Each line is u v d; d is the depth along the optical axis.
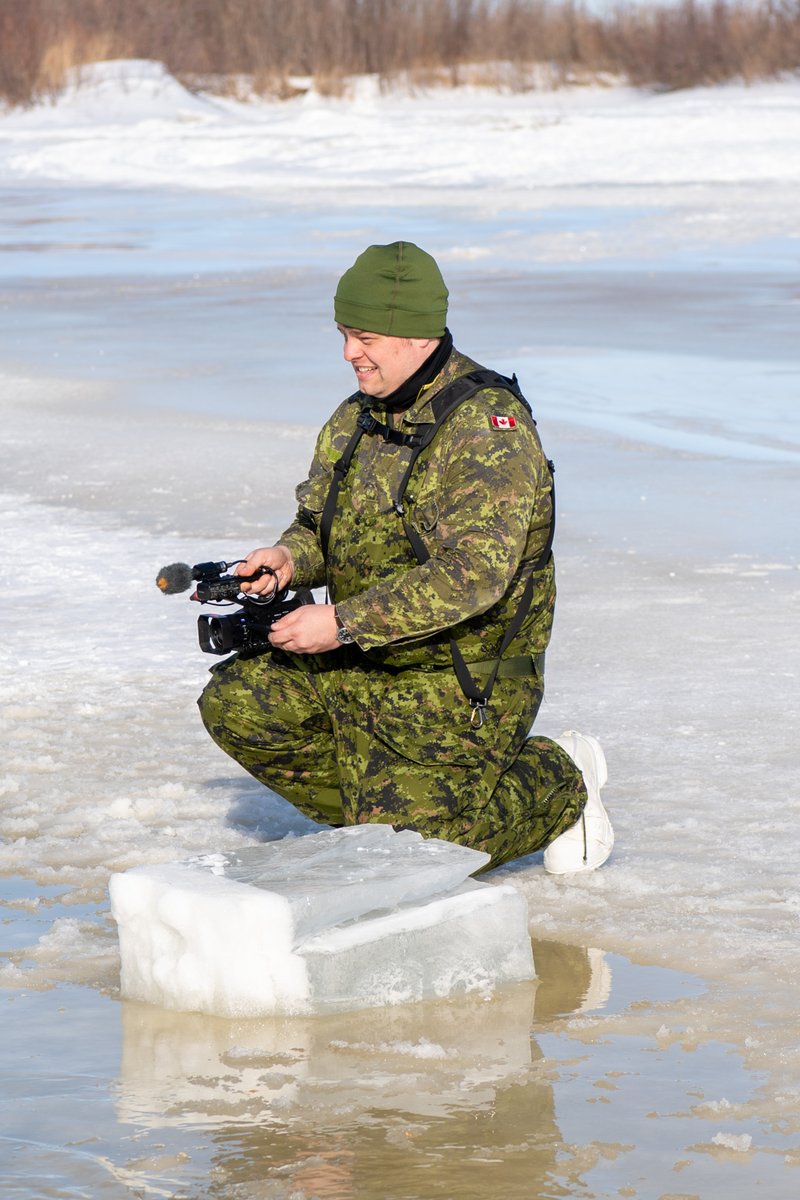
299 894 3.98
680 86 55.53
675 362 15.46
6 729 6.41
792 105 46.44
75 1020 3.99
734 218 28.03
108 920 4.62
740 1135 3.38
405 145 41.34
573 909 4.64
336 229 28.62
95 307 20.41
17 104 54.31
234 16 59.03
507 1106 3.53
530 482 4.48
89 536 9.71
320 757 4.92
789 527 9.80
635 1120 3.46
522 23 58.69
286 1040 3.87
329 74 57.75
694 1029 3.90
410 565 4.61
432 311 4.46
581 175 36.09
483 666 4.62
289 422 13.23
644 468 11.45
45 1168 3.29
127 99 54.34
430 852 4.26
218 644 4.72
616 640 7.59
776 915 4.56
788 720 6.39
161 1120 3.48
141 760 6.05
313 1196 3.17
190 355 16.67
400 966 4.07
